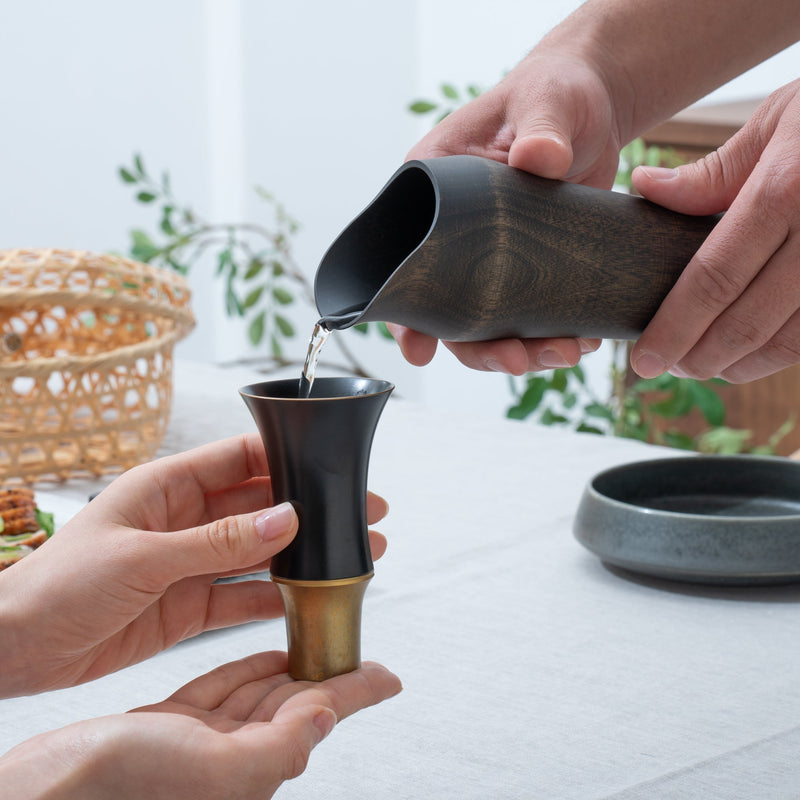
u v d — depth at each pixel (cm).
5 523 129
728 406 366
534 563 134
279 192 416
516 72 124
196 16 387
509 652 118
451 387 432
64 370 149
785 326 118
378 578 131
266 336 419
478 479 162
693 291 113
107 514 103
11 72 349
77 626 101
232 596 110
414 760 106
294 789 103
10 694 103
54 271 159
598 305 112
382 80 435
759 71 282
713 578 125
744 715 110
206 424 188
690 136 328
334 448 97
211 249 406
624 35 127
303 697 98
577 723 109
